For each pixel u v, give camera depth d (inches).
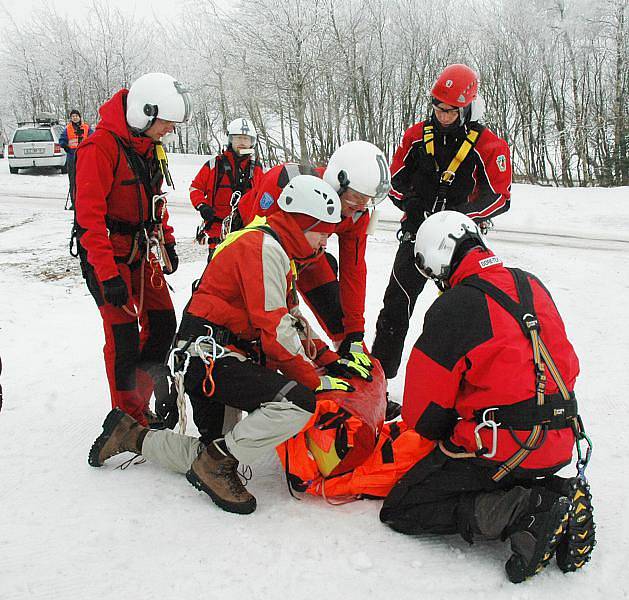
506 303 99.1
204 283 118.3
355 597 93.3
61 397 164.6
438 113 149.9
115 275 129.4
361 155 126.1
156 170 140.3
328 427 113.0
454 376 99.3
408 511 106.7
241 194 240.5
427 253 110.3
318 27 1009.5
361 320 149.3
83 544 104.3
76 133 530.3
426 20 1155.3
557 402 97.7
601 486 122.0
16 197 567.2
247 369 113.1
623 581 97.4
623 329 215.0
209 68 1132.5
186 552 102.6
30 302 253.6
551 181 1417.3
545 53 1212.5
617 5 1131.9
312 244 119.0
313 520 112.0
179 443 122.1
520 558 94.8
